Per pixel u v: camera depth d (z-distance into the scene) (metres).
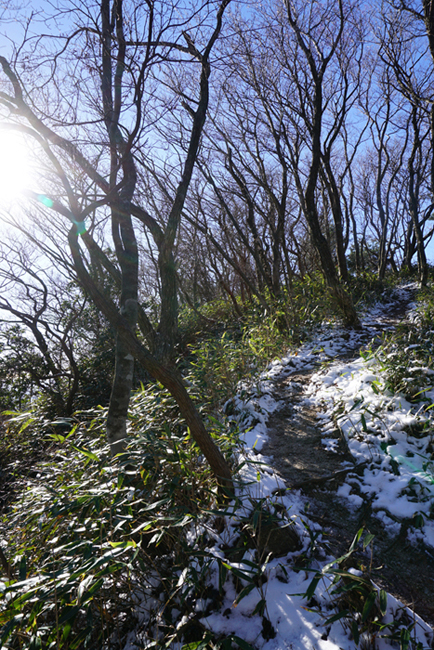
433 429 3.28
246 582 2.36
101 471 2.90
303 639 2.02
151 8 2.76
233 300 11.26
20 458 6.56
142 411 4.39
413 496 2.85
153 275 17.33
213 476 3.01
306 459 3.64
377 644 1.90
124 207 3.32
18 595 2.22
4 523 3.56
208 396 5.07
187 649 1.99
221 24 3.40
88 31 3.21
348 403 4.20
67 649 2.18
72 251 2.21
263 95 9.05
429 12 6.49
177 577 2.49
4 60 2.80
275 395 5.26
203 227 11.45
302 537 2.67
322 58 7.85
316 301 8.43
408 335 5.38
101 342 9.68
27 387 10.11
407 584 2.25
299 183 9.46
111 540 2.54
